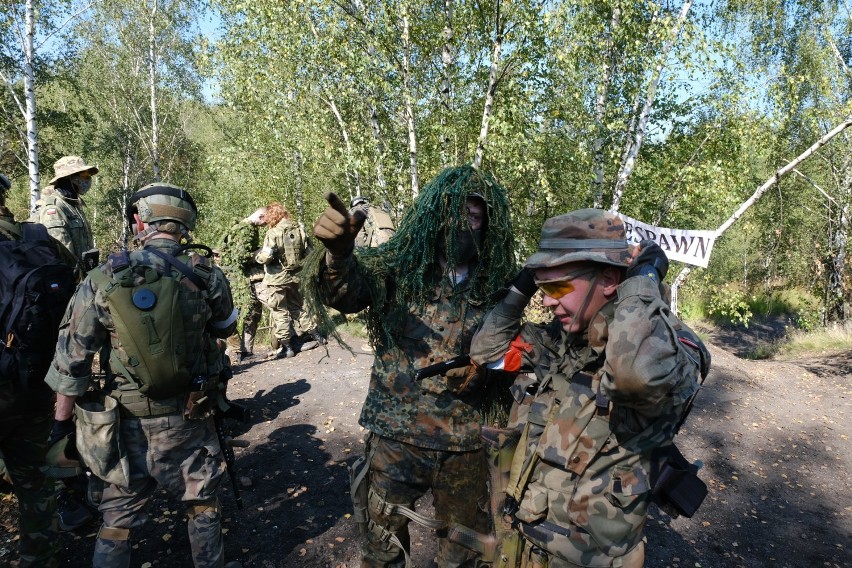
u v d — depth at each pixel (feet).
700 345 5.17
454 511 6.86
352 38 26.55
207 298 7.22
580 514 5.06
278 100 33.14
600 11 27.96
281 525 10.23
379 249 6.86
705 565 10.16
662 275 4.96
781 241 63.87
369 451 6.98
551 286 5.15
